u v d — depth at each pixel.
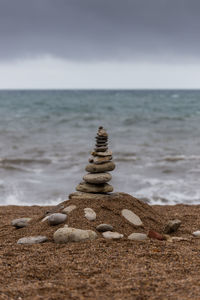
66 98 80.75
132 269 4.59
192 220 7.64
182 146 20.08
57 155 17.41
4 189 11.78
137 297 3.78
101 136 6.84
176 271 4.52
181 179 13.07
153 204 10.39
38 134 24.48
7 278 4.36
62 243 5.75
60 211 6.71
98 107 50.53
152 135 24.36
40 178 13.22
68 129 27.36
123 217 6.54
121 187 12.00
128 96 91.81
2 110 45.69
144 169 14.59
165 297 3.76
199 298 3.71
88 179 6.83
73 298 3.78
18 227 6.79
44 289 4.00
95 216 6.43
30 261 4.95
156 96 91.31
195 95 99.12
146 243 5.71
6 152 18.03
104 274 4.45
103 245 5.59
